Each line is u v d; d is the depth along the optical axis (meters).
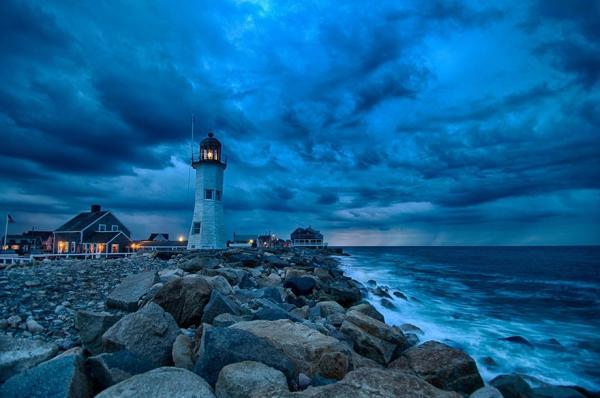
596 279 35.81
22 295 9.49
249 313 8.60
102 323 6.30
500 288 28.11
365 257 76.12
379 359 7.28
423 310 17.27
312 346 5.67
